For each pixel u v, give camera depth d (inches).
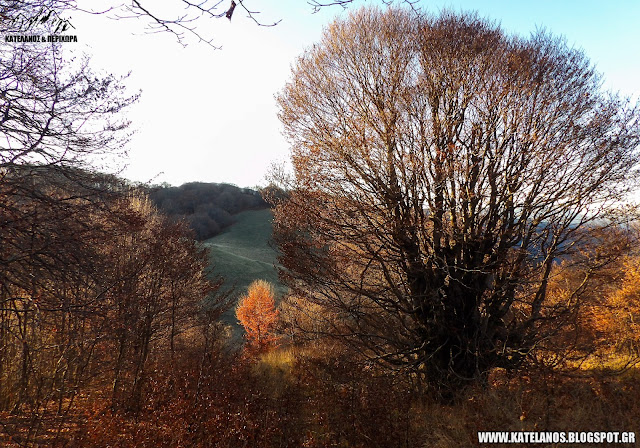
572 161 339.9
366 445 257.3
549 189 351.9
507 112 335.9
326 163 364.8
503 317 400.5
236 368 400.2
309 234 387.9
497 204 353.7
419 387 359.3
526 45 368.2
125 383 430.0
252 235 3036.4
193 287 690.2
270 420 278.8
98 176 300.4
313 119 379.2
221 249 2385.6
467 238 358.3
